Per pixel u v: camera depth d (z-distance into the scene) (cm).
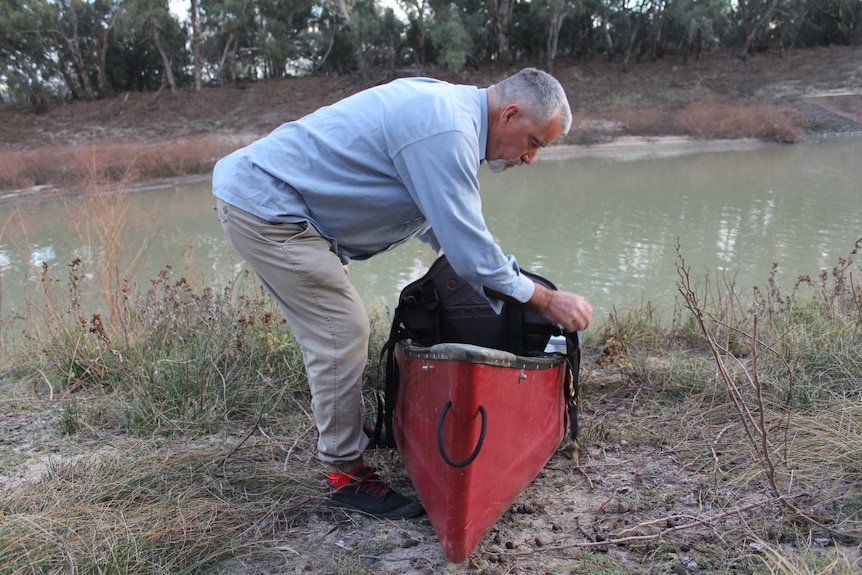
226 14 4231
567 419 286
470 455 215
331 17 4591
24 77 4138
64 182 2050
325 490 272
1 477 290
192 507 257
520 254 1030
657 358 406
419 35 4372
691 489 264
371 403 350
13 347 491
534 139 228
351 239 249
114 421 343
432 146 213
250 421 340
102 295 529
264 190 234
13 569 221
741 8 4575
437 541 243
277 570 229
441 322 270
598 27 4912
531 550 232
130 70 4712
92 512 251
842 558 212
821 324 405
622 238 1135
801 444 276
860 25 4612
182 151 2561
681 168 2209
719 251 1013
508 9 4603
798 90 3966
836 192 1588
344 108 236
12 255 1119
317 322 245
